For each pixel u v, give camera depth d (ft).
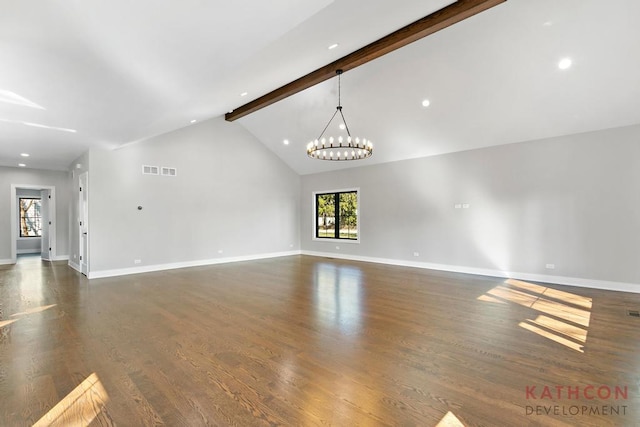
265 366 9.14
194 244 26.32
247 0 7.16
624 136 17.47
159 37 8.68
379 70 18.43
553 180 19.70
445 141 22.99
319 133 26.21
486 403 7.34
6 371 8.87
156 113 15.65
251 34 8.90
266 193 31.27
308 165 32.09
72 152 22.77
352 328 12.14
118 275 22.40
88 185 21.39
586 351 10.11
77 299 16.25
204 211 26.89
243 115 25.13
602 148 18.10
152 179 24.09
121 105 13.67
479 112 19.44
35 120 14.65
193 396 7.63
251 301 15.87
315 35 11.66
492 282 20.08
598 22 12.79
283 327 12.25
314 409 7.12
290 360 9.51
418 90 19.06
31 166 28.17
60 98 12.14
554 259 19.76
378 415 6.90
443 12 12.23
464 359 9.57
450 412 7.00
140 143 23.49
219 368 9.02
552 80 16.02
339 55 15.62
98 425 6.60
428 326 12.35
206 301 15.85
